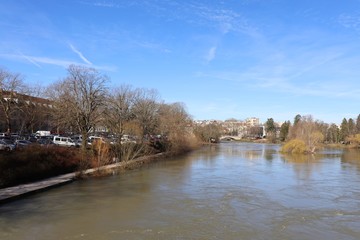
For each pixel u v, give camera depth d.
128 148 57.19
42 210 25.28
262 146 149.75
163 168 53.88
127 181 39.53
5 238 19.12
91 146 54.50
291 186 37.31
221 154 89.56
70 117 52.69
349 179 43.03
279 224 22.55
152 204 27.75
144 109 78.12
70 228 21.08
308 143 98.44
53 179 37.78
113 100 67.06
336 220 23.75
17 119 77.62
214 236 19.95
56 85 63.84
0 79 65.31
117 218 23.44
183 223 22.42
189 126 106.38
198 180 41.00
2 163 33.62
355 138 136.00
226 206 27.30
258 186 37.03
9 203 27.23
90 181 39.38
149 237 19.62
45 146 45.16
